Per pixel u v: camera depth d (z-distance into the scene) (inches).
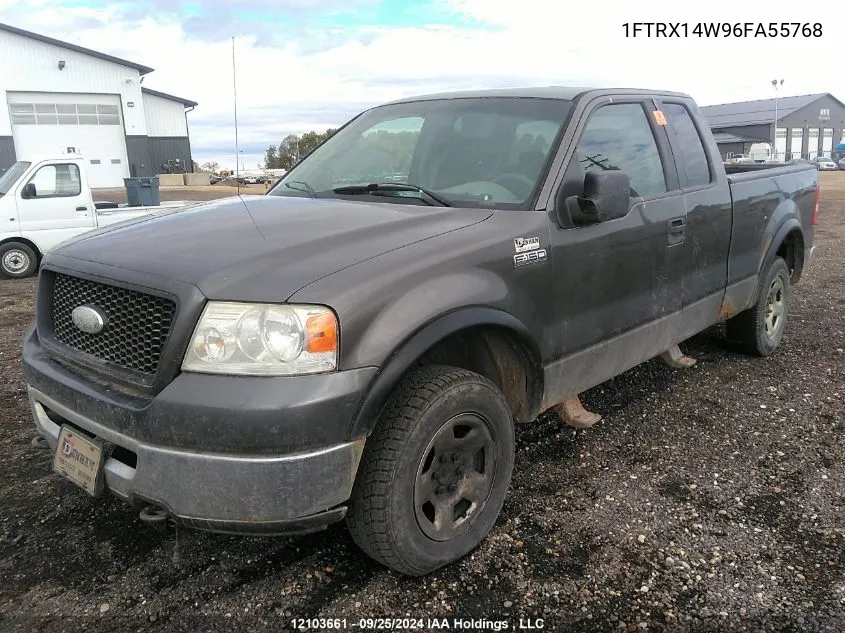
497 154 133.2
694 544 114.7
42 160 411.2
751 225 185.6
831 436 155.5
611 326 136.6
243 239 104.7
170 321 91.5
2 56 1218.6
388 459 95.5
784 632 94.5
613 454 147.7
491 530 118.9
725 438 155.1
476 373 114.3
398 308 94.5
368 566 109.7
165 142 1478.8
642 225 141.1
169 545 115.0
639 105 155.4
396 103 164.6
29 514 124.1
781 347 222.1
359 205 124.0
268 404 85.1
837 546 113.8
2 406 176.1
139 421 89.5
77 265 106.5
